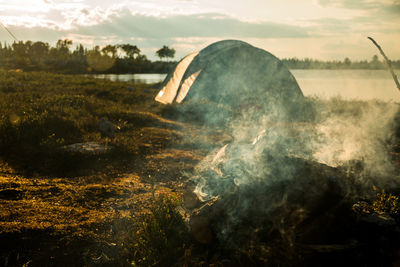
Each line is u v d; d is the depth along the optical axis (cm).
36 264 266
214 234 301
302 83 3606
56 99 1253
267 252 277
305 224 278
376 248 259
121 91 1956
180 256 292
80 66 9638
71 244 300
